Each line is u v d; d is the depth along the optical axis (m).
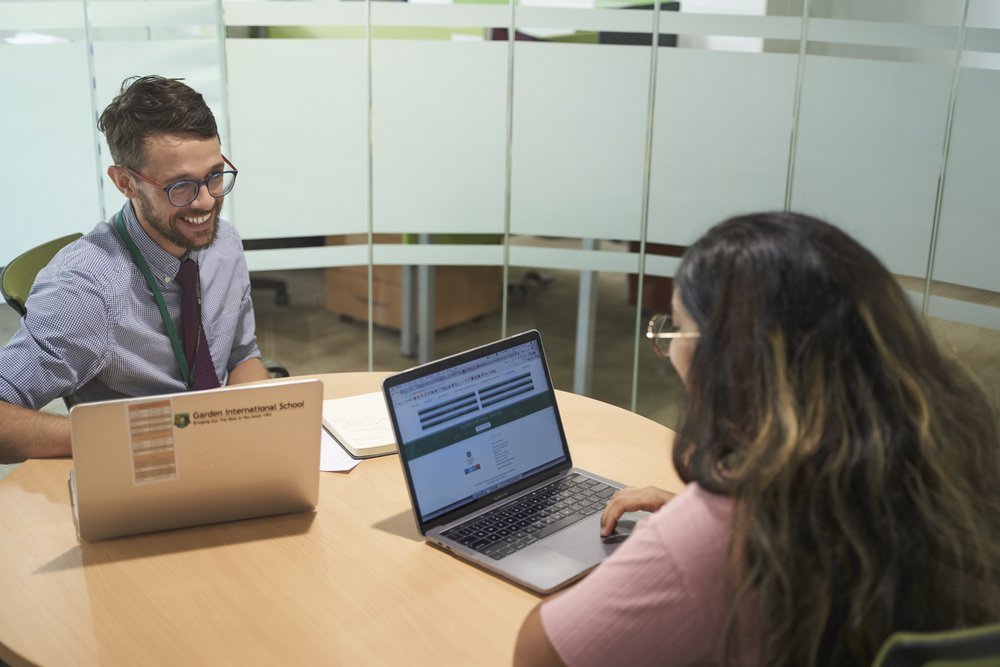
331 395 2.08
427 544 1.49
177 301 2.11
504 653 1.21
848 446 0.88
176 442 1.42
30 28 3.25
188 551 1.45
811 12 3.46
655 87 3.61
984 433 0.98
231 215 3.65
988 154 3.44
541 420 1.68
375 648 1.21
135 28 3.37
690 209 3.73
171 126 1.88
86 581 1.36
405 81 3.61
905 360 0.92
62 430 1.78
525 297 3.88
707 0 3.51
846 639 0.88
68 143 3.40
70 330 1.93
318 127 3.62
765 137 3.62
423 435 1.51
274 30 3.50
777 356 0.92
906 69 3.45
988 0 3.30
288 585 1.36
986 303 3.57
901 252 3.64
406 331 3.90
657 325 1.21
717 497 0.95
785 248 0.95
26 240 3.42
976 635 0.79
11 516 1.55
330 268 3.79
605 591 0.98
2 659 1.22
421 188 3.74
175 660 1.18
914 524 0.88
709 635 0.94
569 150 3.71
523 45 3.59
